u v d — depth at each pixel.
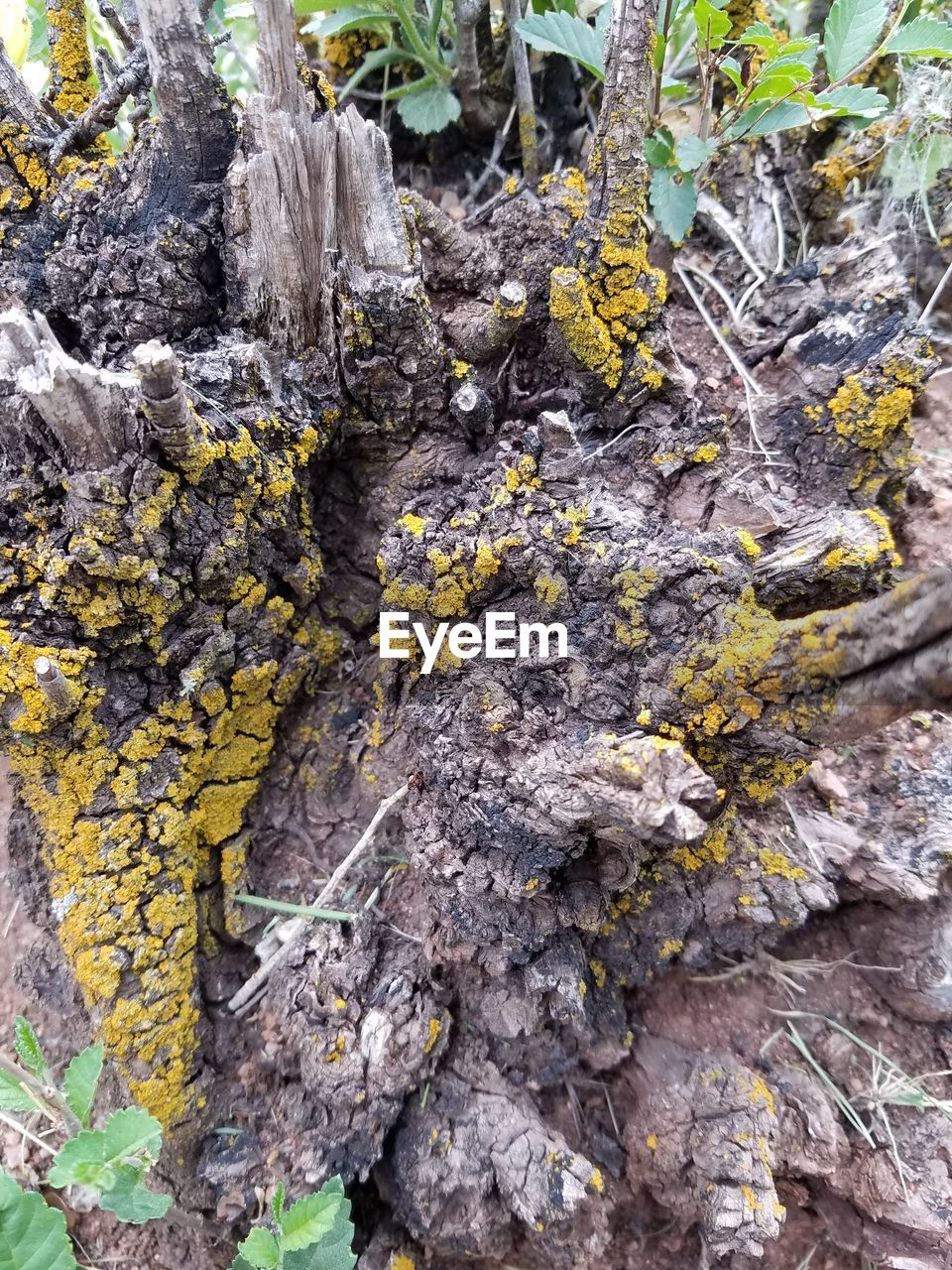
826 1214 0.27
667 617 0.24
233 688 0.27
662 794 0.19
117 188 0.25
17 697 0.23
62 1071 0.28
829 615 0.21
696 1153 0.26
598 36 0.29
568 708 0.25
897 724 0.30
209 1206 0.26
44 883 0.27
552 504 0.24
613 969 0.28
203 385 0.24
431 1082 0.27
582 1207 0.25
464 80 0.34
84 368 0.21
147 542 0.23
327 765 0.30
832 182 0.34
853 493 0.29
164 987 0.26
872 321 0.29
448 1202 0.25
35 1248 0.19
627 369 0.27
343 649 0.31
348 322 0.25
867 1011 0.29
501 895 0.25
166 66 0.23
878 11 0.28
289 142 0.23
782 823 0.28
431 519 0.26
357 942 0.27
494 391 0.29
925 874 0.27
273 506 0.26
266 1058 0.27
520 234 0.29
